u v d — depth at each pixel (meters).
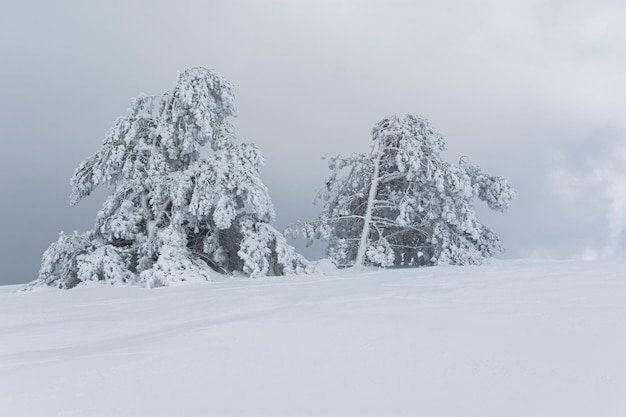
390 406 3.07
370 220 23.30
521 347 4.24
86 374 4.02
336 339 4.82
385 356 4.15
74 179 19.45
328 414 2.98
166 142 19.30
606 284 7.71
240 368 4.01
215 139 20.28
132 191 19.62
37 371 4.19
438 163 22.95
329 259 23.17
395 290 8.52
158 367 4.14
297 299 8.15
